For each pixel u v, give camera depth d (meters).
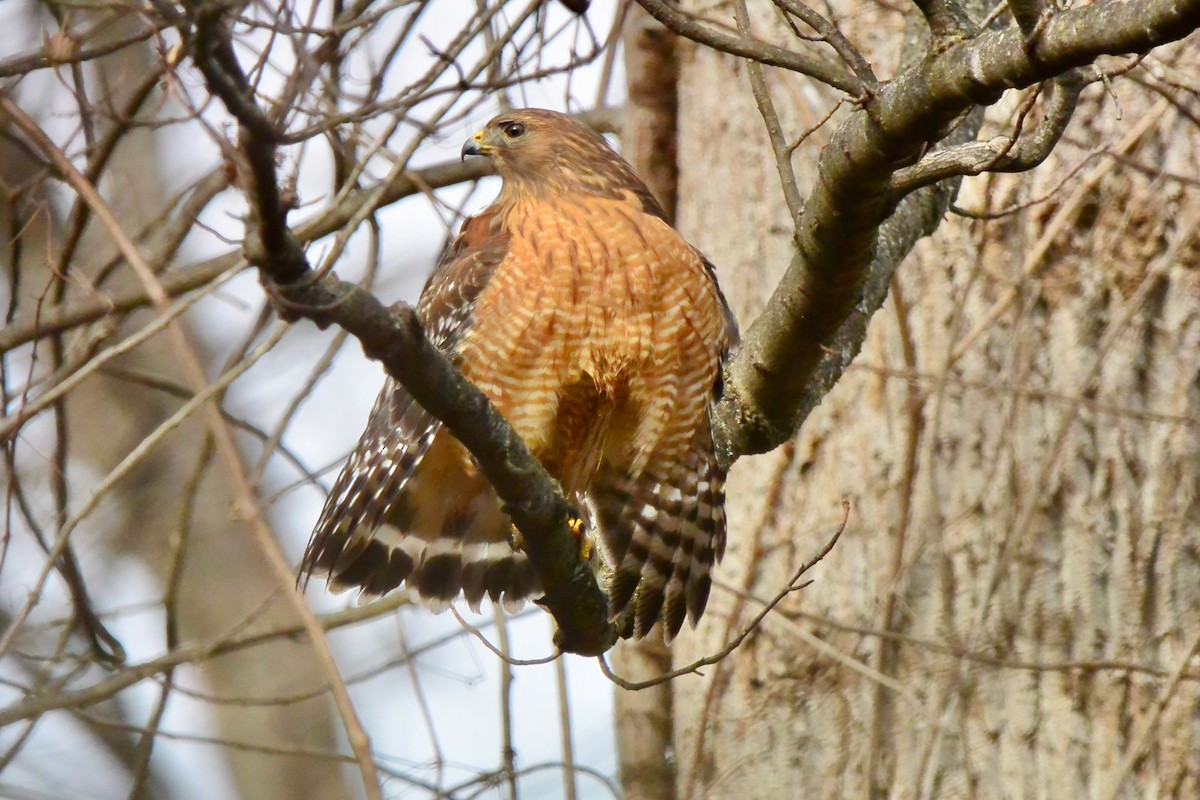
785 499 11.50
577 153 10.12
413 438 9.30
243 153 5.52
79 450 17.58
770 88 11.90
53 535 13.11
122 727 11.09
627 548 10.20
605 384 9.49
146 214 15.73
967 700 10.40
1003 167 7.00
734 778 11.08
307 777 17.39
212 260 11.52
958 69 6.60
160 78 8.99
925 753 9.74
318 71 8.08
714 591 11.64
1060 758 10.20
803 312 8.33
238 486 6.58
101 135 11.12
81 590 11.39
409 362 6.66
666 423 9.69
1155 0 5.86
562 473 9.97
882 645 10.68
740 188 12.13
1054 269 10.68
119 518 17.36
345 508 9.57
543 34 9.80
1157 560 10.34
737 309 12.01
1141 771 10.05
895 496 10.95
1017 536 9.98
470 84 8.82
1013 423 10.59
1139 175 10.58
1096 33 6.07
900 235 9.55
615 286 9.34
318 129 7.76
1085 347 10.56
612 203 9.69
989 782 10.25
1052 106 6.89
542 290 9.37
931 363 10.93
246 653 17.64
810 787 10.80
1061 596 10.39
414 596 9.60
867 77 7.29
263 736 17.36
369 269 10.03
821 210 7.59
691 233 12.54
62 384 9.05
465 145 10.41
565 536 7.71
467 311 9.62
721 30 12.05
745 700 11.25
